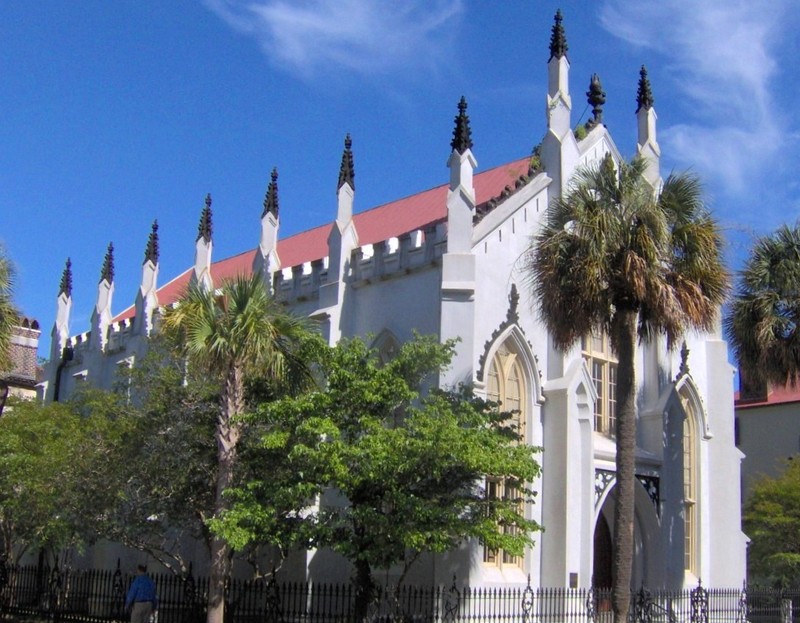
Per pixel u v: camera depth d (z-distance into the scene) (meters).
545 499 33.75
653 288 26.69
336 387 27.27
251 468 28.58
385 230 42.81
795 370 34.81
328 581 33.56
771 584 51.41
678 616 36.69
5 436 35.38
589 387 35.00
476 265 33.34
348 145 38.69
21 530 36.44
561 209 28.45
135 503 29.86
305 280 39.25
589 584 33.31
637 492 37.69
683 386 41.31
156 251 50.91
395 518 25.56
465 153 34.00
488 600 30.77
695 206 28.39
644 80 43.03
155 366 32.75
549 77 37.97
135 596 29.30
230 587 33.22
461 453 24.62
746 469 65.25
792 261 34.84
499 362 33.91
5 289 33.62
